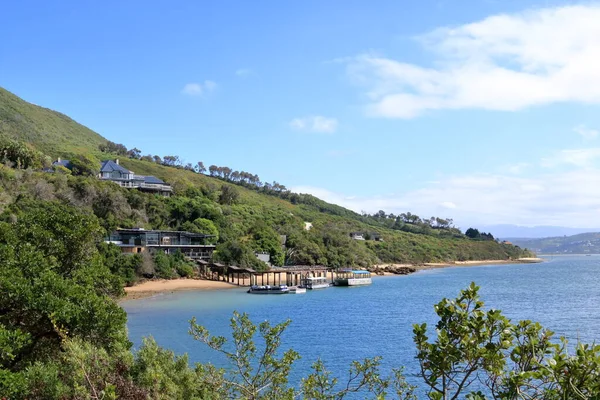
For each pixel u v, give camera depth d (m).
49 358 16.89
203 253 101.06
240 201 156.25
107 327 18.41
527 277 126.38
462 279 118.75
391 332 45.22
